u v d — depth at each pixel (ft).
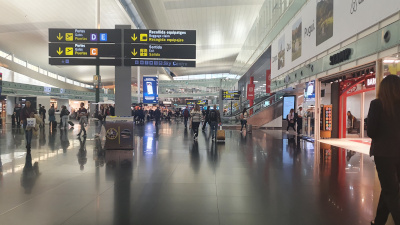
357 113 46.98
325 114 44.01
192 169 21.29
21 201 13.78
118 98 34.22
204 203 13.62
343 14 31.65
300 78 46.91
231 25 112.27
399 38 22.38
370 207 13.12
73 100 150.41
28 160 24.52
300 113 54.49
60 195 14.75
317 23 39.06
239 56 136.67
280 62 59.11
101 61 34.17
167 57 34.53
